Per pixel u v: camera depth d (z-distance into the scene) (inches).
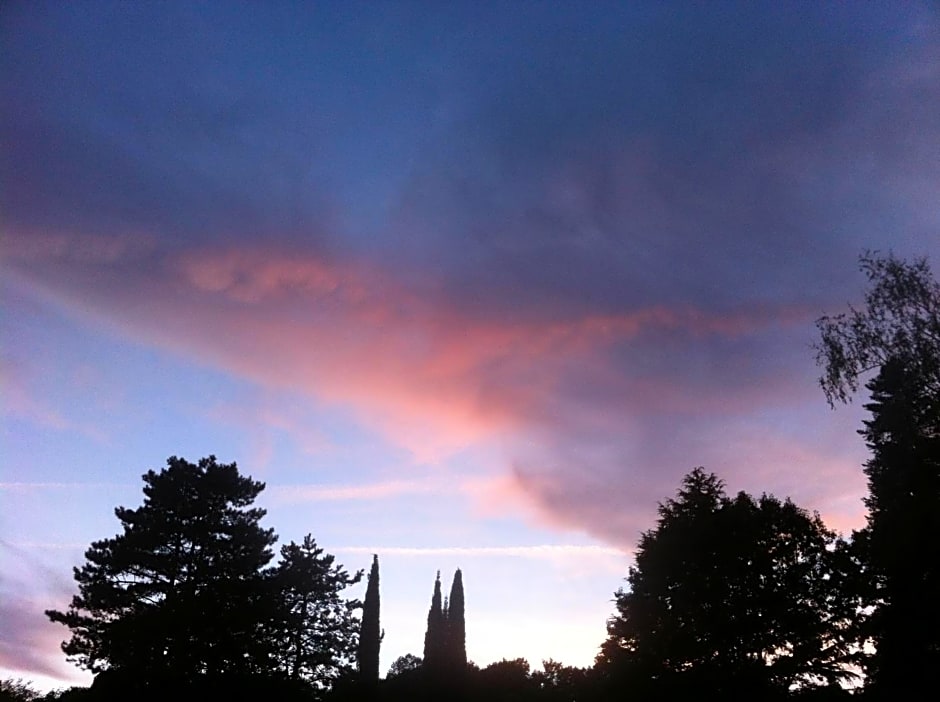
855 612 1658.5
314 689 1947.6
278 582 1953.7
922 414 1198.3
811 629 1642.5
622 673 1704.0
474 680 1859.0
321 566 2234.3
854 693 1585.9
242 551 1930.4
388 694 1866.4
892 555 1507.1
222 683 1705.2
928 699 1397.6
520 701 1759.4
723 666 1658.5
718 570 1740.9
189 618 1711.4
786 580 1706.4
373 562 2896.2
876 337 1108.5
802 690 1615.4
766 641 1652.3
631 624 1788.9
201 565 1856.5
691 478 1963.6
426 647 2883.9
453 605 2989.7
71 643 1728.6
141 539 1825.8
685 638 1686.8
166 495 1931.6
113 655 1684.3
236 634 1804.9
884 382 1226.6
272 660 1875.0
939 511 1434.5
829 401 1133.1
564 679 1818.4
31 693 1699.1
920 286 1093.1
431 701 1809.8
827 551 1738.4
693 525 1830.7
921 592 1470.2
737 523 1788.9
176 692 1632.6
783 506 1827.0
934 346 1068.5
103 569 1812.3
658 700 1624.0
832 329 1146.7
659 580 1808.6
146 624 1678.2
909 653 1460.4
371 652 2719.0
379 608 2807.6
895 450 1512.1
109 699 1595.7
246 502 2034.9
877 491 1662.2
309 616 2177.7
